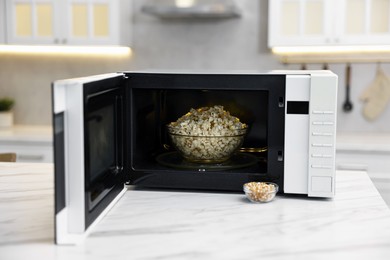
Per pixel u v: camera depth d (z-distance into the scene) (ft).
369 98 11.20
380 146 9.54
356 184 5.47
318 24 10.36
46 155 10.58
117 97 4.79
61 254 3.48
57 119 3.56
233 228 3.99
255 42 11.52
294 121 4.75
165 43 11.84
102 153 4.32
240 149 5.62
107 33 11.05
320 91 4.64
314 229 3.97
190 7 10.07
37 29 10.98
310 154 4.74
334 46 10.92
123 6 11.05
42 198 4.91
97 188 4.15
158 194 5.02
